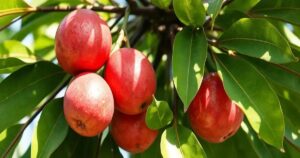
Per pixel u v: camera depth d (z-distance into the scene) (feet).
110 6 2.84
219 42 2.58
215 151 2.96
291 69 2.68
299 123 2.91
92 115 2.27
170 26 2.94
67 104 2.30
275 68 2.69
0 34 3.67
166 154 2.39
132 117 2.49
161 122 2.41
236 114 2.48
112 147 2.75
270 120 2.37
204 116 2.46
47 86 2.68
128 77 2.35
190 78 2.32
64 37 2.36
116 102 2.39
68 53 2.36
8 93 2.64
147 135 2.50
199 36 2.47
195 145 2.43
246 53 2.48
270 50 2.43
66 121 2.50
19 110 2.63
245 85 2.44
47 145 2.45
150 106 2.33
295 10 2.82
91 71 2.41
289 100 2.94
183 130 2.47
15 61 2.80
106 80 2.39
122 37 2.56
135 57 2.39
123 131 2.49
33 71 2.68
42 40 3.46
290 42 2.87
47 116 2.50
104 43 2.39
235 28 2.52
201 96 2.47
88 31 2.36
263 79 2.43
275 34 2.42
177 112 2.64
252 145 2.80
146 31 3.08
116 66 2.36
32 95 2.66
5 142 2.71
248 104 2.39
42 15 3.49
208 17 2.78
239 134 2.94
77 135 2.74
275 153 2.85
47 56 3.45
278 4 2.84
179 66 2.35
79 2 3.06
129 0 2.81
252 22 2.47
